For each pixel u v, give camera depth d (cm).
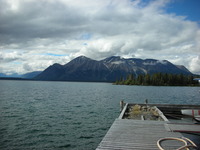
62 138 1429
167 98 4716
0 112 2409
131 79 16450
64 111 2586
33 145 1273
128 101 3906
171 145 663
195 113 1406
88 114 2388
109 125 1836
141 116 1369
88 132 1595
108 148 638
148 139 734
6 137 1419
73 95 5459
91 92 7019
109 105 3284
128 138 747
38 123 1861
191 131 826
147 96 5256
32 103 3391
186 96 5362
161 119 1288
